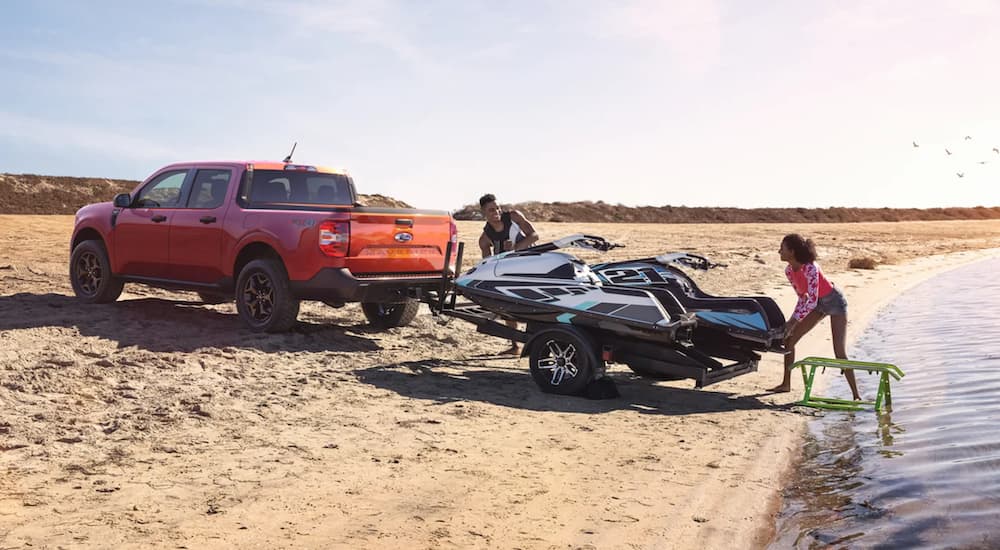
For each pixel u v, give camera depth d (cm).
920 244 4328
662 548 427
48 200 4341
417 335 1091
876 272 2514
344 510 471
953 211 9594
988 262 3306
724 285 1845
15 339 852
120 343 880
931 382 880
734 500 504
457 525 452
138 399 699
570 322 806
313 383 795
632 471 562
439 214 1029
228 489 502
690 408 775
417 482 526
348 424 664
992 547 414
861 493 512
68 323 948
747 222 7294
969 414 720
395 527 446
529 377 891
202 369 812
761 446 636
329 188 1080
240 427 642
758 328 829
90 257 1123
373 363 909
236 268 1000
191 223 1018
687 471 565
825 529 451
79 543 412
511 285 845
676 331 791
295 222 937
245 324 995
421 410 718
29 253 1717
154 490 496
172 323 998
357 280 925
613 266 924
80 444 580
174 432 620
